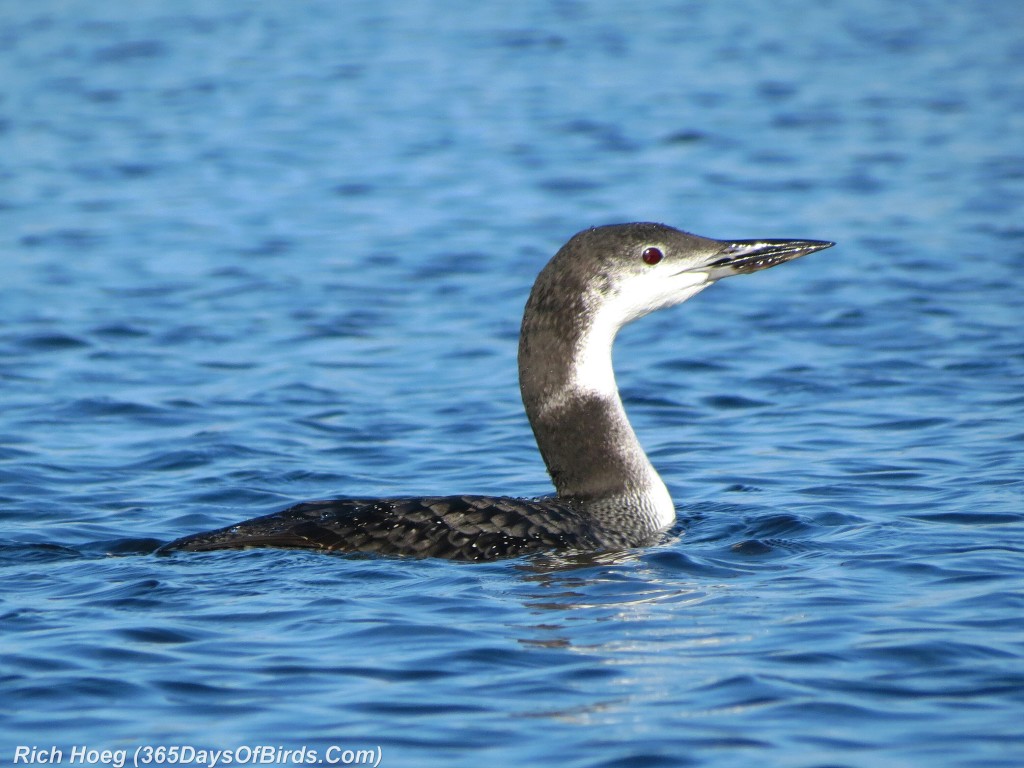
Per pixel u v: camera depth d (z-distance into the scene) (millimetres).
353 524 10633
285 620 9305
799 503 12484
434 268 23797
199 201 29531
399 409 16250
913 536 11297
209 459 14328
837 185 29844
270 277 23172
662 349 19016
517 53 50500
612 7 63062
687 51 50938
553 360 11828
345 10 62000
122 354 18656
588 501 11695
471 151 34812
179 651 8812
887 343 18719
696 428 15523
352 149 35250
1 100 42219
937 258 23438
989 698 8031
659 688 8242
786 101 41094
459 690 8258
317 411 16188
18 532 11828
